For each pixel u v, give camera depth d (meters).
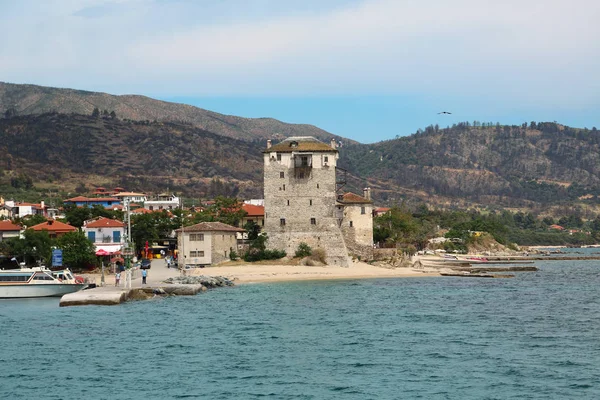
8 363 91.38
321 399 75.69
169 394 77.56
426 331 114.00
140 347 100.88
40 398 76.38
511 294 171.62
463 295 168.38
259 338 107.75
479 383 81.44
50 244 194.62
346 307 144.00
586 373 85.56
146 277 185.00
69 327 116.94
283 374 85.62
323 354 96.38
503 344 102.88
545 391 78.31
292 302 152.00
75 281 162.38
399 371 86.81
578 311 138.50
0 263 189.50
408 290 180.12
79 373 86.31
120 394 77.69
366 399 75.69
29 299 155.38
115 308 141.00
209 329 115.44
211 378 83.88
